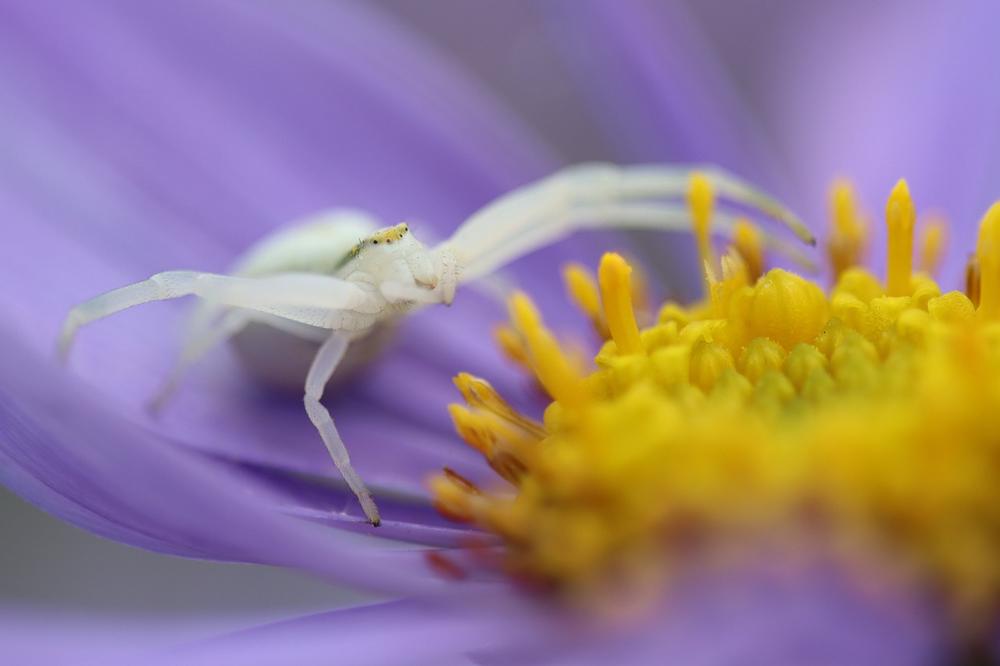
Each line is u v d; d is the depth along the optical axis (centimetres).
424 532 5
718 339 5
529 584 5
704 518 5
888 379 5
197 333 5
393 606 5
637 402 5
